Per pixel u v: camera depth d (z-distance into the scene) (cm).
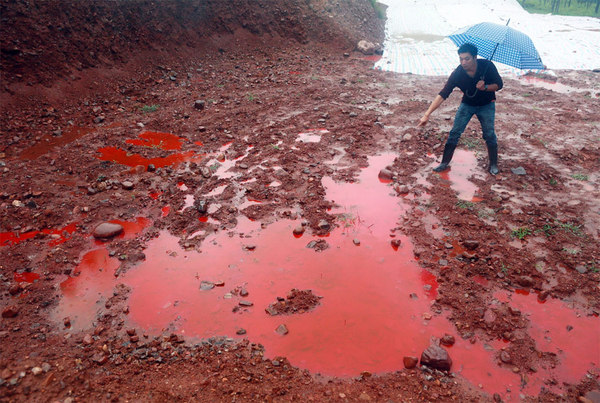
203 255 471
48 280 431
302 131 779
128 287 425
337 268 451
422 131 772
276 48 1295
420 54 1302
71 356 344
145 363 341
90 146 711
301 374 333
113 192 582
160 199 571
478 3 1914
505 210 532
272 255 471
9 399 301
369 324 382
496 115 854
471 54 519
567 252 459
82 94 892
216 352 353
